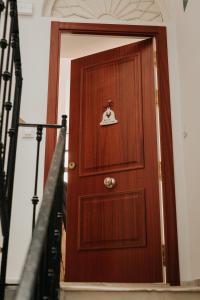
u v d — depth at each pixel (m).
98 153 3.81
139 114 3.78
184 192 3.53
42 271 1.61
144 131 3.72
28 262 1.09
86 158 3.84
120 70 3.96
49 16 3.96
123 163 3.70
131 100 3.84
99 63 4.07
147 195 3.56
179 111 3.74
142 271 3.39
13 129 2.33
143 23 3.99
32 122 3.62
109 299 2.31
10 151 2.31
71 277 3.58
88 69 4.09
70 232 3.70
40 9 3.94
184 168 3.58
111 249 3.54
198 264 3.11
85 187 3.78
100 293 2.32
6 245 2.24
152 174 3.60
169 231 3.42
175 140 3.66
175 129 3.69
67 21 3.93
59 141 2.07
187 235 3.41
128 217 3.56
